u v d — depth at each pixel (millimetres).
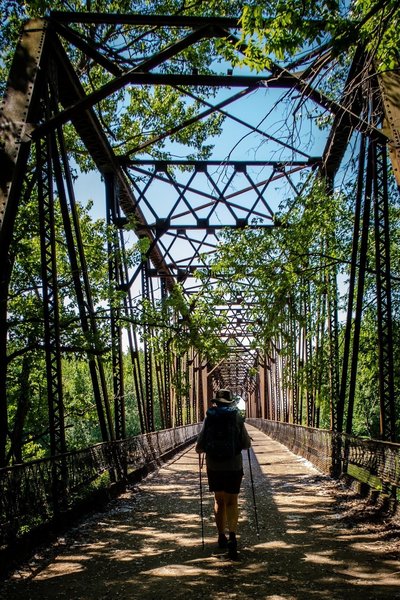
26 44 8258
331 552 5309
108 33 14219
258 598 3980
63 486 7258
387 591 4043
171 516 7879
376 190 8953
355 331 10469
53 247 8094
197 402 43750
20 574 4859
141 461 14289
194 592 4176
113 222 14477
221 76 9680
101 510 8422
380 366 8875
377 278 8898
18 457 15344
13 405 17016
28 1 10133
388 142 6465
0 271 6969
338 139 10312
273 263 9055
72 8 14023
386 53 5129
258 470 14266
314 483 11078
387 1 4215
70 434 32875
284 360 16828
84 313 10211
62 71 9719
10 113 7598
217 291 9922
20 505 5699
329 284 10758
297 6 4578
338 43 4523
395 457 6883
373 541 5738
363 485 8570
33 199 13133
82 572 4906
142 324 12156
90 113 11672
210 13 13195
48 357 7883
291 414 23938
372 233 12523
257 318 9266
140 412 15719
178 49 8539
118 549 5805
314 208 9117
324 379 12867
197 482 12461
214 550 5598
